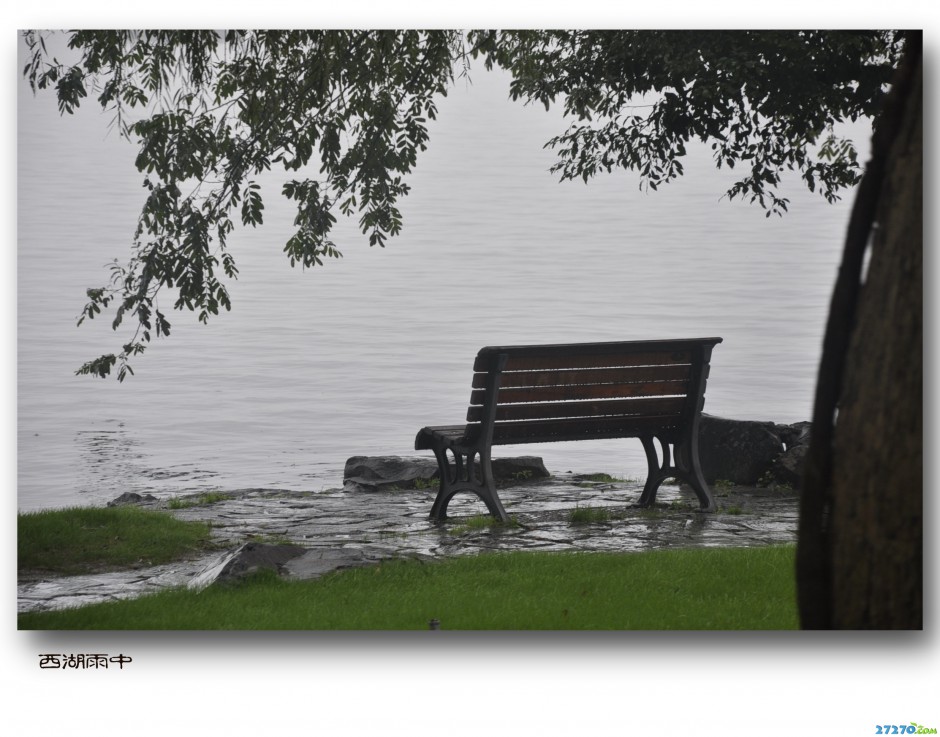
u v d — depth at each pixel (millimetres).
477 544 15141
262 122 15945
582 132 19984
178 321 54906
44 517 16016
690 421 17797
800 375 41656
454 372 43406
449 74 17156
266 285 69750
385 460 20984
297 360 45531
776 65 17172
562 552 14359
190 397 38375
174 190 15719
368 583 12711
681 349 17578
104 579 13781
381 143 16969
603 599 11891
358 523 16875
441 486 17094
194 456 30219
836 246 86688
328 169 16953
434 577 12992
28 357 44125
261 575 12938
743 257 80938
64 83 15258
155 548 15141
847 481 7074
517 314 57375
